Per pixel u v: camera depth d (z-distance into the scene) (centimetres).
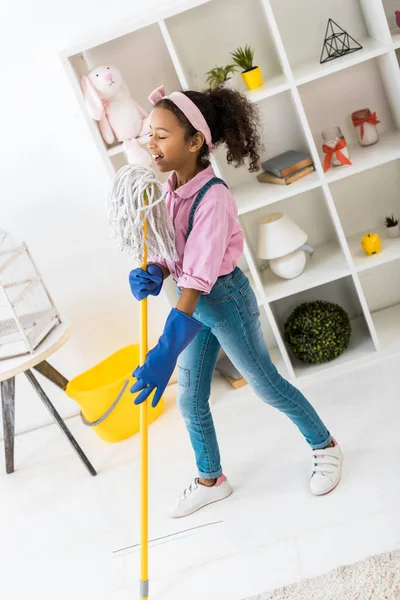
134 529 219
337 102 265
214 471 214
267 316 279
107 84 237
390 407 232
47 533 233
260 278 275
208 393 206
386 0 254
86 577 206
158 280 182
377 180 275
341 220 280
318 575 174
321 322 262
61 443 285
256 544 193
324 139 249
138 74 260
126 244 178
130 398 264
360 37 258
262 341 194
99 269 284
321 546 184
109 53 257
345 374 259
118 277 285
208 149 176
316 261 271
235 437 245
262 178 263
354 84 262
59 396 299
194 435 210
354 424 229
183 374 201
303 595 167
